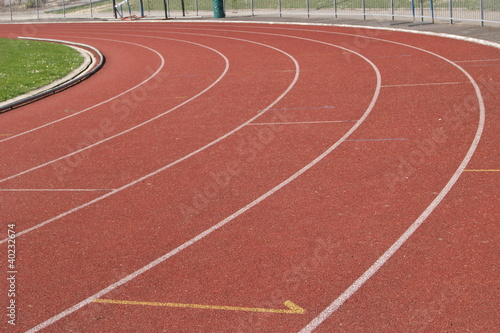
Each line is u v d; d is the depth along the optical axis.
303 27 31.89
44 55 28.52
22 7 65.31
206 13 45.03
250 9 42.16
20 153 12.96
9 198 10.23
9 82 21.50
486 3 24.25
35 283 7.27
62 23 49.78
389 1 31.56
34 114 16.73
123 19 47.38
